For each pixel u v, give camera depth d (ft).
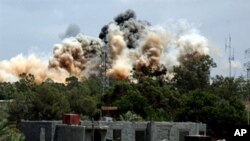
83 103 492.54
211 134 436.35
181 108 467.52
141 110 484.74
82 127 271.90
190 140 268.82
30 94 453.17
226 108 443.32
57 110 445.78
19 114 435.53
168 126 342.23
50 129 294.05
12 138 261.44
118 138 312.91
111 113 443.73
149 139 330.75
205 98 457.68
